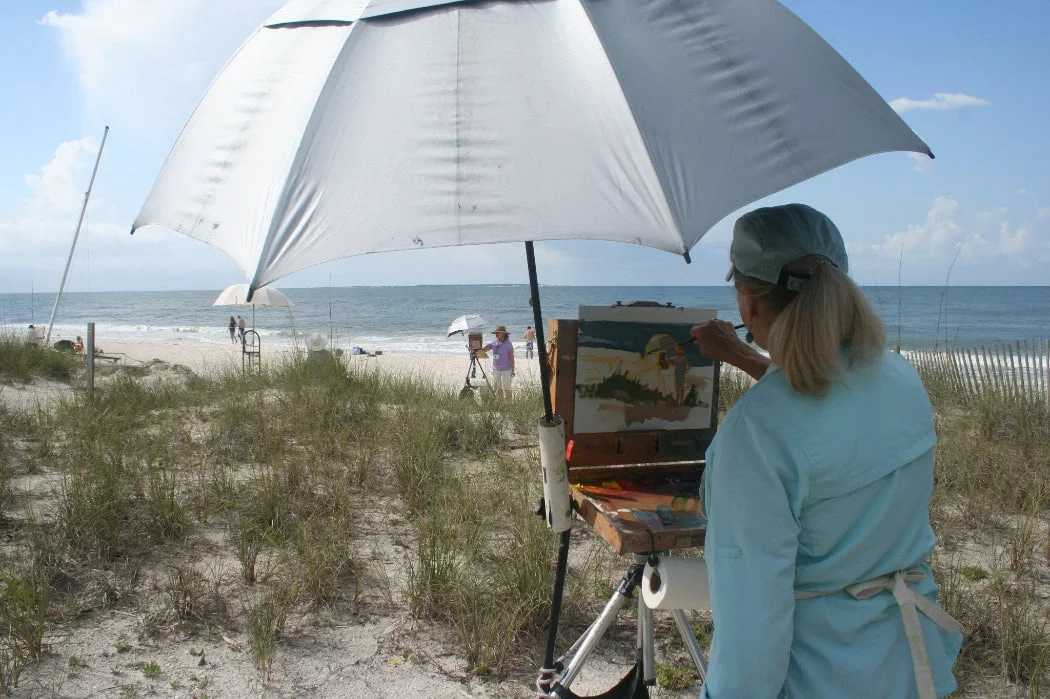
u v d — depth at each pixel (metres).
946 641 1.41
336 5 1.52
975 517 4.61
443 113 1.30
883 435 1.29
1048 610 3.35
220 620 3.26
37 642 2.92
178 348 33.56
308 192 1.27
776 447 1.26
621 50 1.35
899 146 1.50
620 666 3.09
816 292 1.30
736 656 1.22
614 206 1.21
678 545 1.76
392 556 4.00
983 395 7.32
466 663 3.07
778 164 1.35
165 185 1.54
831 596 1.31
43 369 11.57
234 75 1.56
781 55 1.50
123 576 3.60
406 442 5.77
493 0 1.41
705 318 2.31
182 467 5.32
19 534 3.95
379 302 112.56
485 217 1.20
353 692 2.84
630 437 2.25
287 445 6.07
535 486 4.98
